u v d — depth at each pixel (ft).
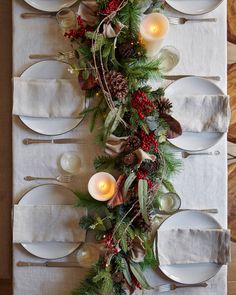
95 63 4.42
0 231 5.66
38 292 4.92
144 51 4.54
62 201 4.88
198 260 4.83
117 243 4.52
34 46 4.91
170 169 4.75
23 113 4.78
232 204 5.84
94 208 4.70
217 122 4.78
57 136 4.91
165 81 4.93
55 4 4.87
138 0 4.52
